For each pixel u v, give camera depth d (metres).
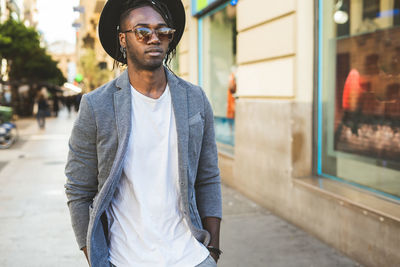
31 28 26.62
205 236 1.46
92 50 36.16
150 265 1.36
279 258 3.42
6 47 25.03
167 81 1.46
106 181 1.34
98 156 1.36
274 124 4.57
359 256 3.27
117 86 1.39
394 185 3.34
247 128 5.28
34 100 29.34
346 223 3.41
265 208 4.86
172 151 1.42
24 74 27.73
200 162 1.57
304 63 4.23
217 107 7.00
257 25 4.95
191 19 7.79
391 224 2.91
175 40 1.61
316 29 4.23
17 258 3.56
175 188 1.43
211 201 1.57
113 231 1.42
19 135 15.01
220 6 6.70
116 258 1.39
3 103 26.98
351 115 3.85
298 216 4.15
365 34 3.63
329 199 3.62
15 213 4.91
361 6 3.67
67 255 3.64
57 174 7.45
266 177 4.80
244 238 3.90
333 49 4.06
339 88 4.00
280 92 4.48
